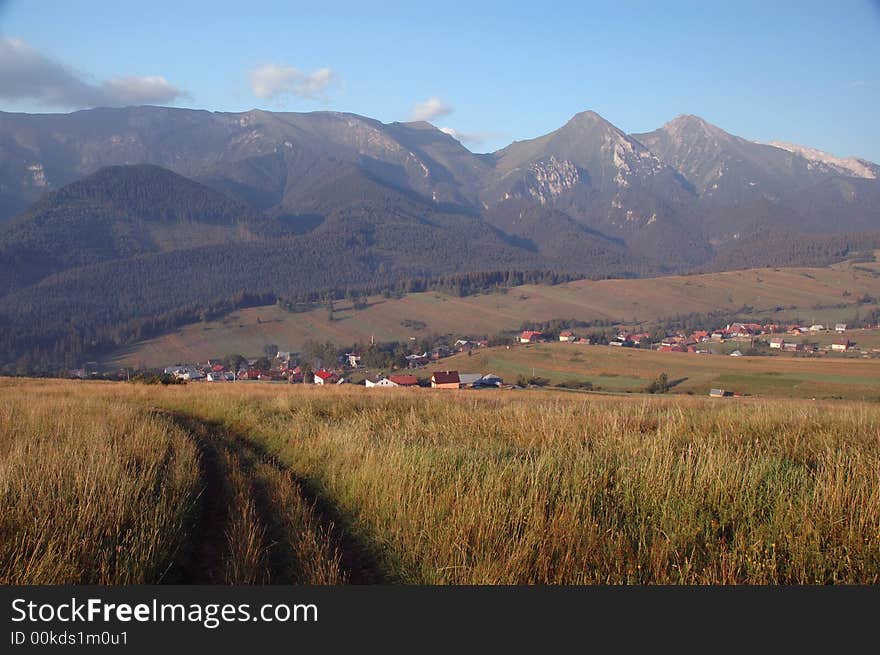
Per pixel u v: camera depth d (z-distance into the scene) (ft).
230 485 35.37
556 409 54.90
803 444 38.68
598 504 27.20
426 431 45.47
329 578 22.72
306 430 50.34
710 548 23.06
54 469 30.96
